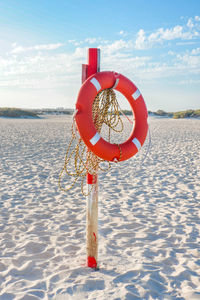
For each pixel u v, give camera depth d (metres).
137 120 2.96
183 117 44.31
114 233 3.62
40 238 3.44
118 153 2.78
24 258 2.98
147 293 2.40
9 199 4.82
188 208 4.50
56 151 9.83
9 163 7.66
